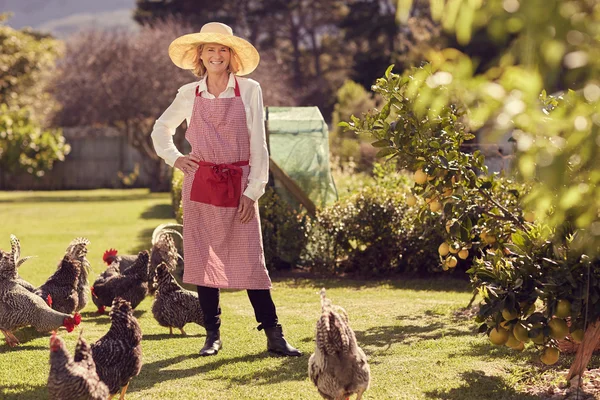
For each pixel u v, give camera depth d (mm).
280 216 10422
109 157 37125
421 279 9852
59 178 36562
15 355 5910
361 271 10227
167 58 32469
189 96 5719
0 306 6055
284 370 5348
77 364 4062
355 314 7375
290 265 10617
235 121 5578
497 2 2156
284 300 8273
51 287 6797
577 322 4465
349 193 11312
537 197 2797
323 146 11094
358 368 4223
